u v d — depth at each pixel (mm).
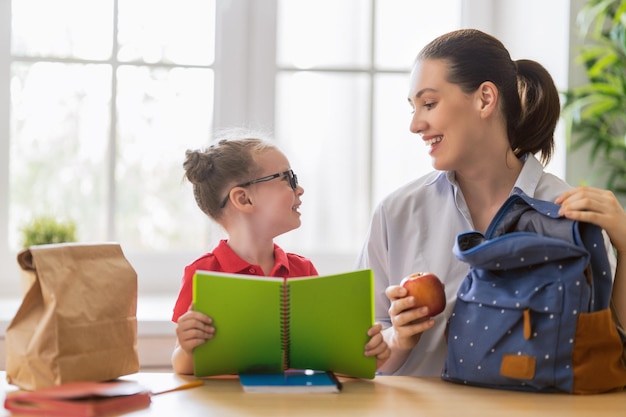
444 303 1359
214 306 1297
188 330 1296
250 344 1316
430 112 1465
